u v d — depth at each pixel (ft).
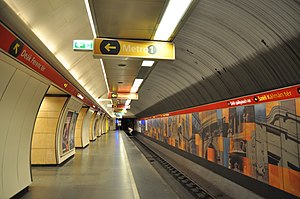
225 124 32.65
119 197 19.06
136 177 26.89
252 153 26.40
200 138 42.19
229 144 31.63
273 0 15.51
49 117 33.40
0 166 16.58
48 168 31.68
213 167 36.78
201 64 30.12
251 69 23.32
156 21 15.85
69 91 31.55
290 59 18.51
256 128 25.55
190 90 41.04
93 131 82.02
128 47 18.56
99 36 18.39
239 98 28.63
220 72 28.40
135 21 15.83
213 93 34.27
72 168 31.73
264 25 18.01
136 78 39.91
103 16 15.25
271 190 23.20
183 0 12.85
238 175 29.45
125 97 55.31
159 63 37.06
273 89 22.44
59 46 23.53
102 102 88.07
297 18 15.44
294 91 19.89
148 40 18.83
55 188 21.74
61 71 24.25
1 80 14.47
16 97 17.31
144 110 113.70
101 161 38.04
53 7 17.40
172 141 63.57
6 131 17.12
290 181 20.67
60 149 34.40
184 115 52.03
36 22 17.37
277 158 22.31
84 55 30.89
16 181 18.79
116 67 30.50
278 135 22.12
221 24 20.97
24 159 20.62
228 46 23.31
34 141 33.14
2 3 10.63
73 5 18.94
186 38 25.90
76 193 20.17
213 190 34.53
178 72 37.73
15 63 14.67
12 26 12.27
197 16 21.38
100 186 22.49
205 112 39.65
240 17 18.85
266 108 23.77
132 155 46.37
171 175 49.73
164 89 53.16
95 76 45.21
